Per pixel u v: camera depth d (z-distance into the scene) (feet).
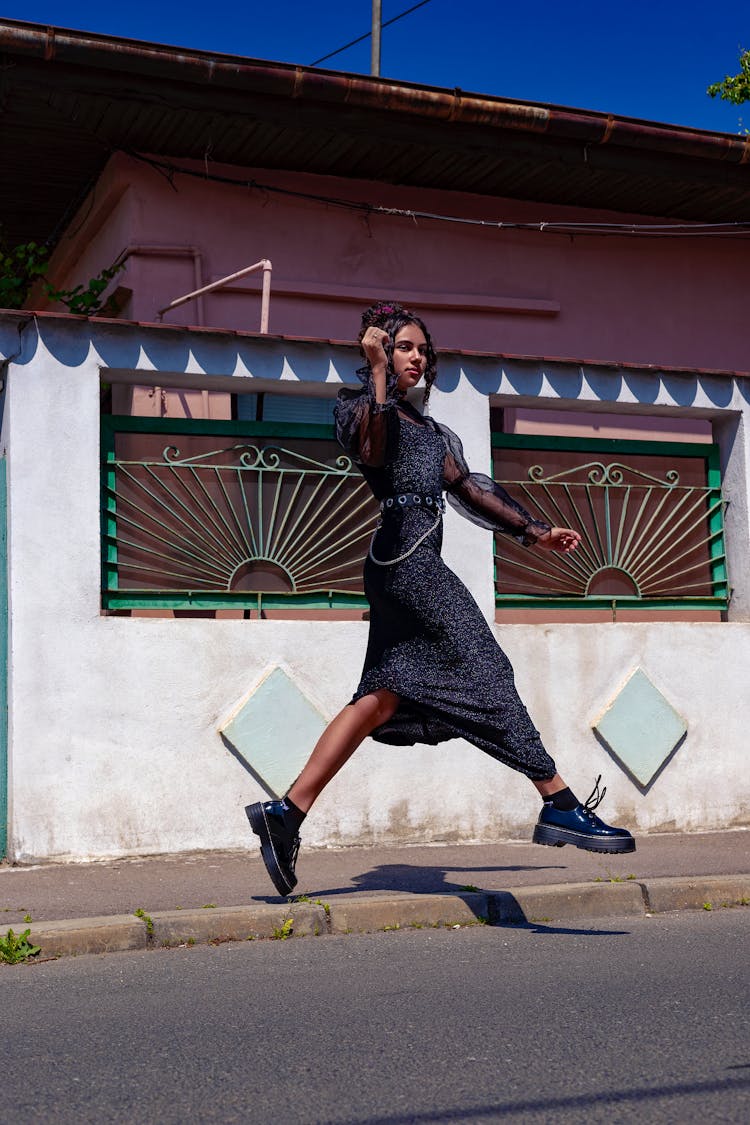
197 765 21.25
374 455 14.69
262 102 27.94
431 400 23.12
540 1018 12.24
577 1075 10.50
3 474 21.13
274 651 21.86
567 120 29.81
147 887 18.48
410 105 28.58
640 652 24.16
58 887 18.54
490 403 24.00
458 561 23.12
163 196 30.58
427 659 14.93
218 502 22.21
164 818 21.02
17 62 26.07
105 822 20.70
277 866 15.15
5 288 32.42
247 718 21.49
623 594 24.71
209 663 21.47
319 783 15.25
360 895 17.70
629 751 23.79
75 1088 10.30
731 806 24.53
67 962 15.26
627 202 34.14
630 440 24.84
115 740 20.84
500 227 32.91
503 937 16.44
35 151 30.30
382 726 15.23
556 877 19.17
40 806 20.38
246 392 22.56
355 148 30.25
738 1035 11.62
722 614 25.75
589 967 14.51
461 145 30.01
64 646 20.68
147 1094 10.13
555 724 23.45
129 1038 11.75
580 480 24.47
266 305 27.50
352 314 32.09
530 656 23.41
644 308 34.88
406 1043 11.44
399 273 32.58
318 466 22.75
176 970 14.66
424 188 32.94
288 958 15.21
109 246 32.37
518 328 33.63
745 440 25.18
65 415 20.97
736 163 32.24
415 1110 9.70
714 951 15.42
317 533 22.66
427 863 20.53
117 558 21.59
